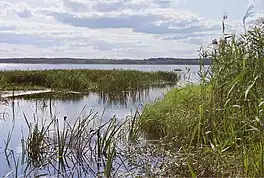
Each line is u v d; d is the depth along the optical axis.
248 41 5.96
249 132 5.48
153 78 28.52
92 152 6.97
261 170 4.64
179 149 6.02
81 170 6.15
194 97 7.95
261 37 5.76
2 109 13.17
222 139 5.75
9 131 8.79
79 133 7.29
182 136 7.05
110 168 5.76
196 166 5.28
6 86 21.16
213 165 5.20
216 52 6.44
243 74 5.45
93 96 18.86
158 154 6.50
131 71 28.14
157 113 9.16
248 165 4.77
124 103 15.49
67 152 7.00
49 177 5.81
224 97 6.12
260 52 5.71
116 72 26.05
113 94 19.86
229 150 5.55
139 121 8.64
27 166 6.30
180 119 7.59
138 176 5.43
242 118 5.60
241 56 5.91
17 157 6.83
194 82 8.95
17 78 23.14
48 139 7.30
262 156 4.66
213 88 6.32
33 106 14.27
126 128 8.60
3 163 6.49
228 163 5.05
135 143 7.55
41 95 18.36
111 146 7.18
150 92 21.12
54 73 23.61
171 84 27.52
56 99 17.17
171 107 9.23
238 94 5.80
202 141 6.34
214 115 6.22
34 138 6.95
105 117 11.20
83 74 24.78
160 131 8.49
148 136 8.38
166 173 5.38
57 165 6.43
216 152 5.28
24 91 19.56
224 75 6.08
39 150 6.84
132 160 6.28
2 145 7.71
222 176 4.84
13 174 5.92
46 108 13.77
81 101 16.41
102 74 25.88
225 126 5.87
